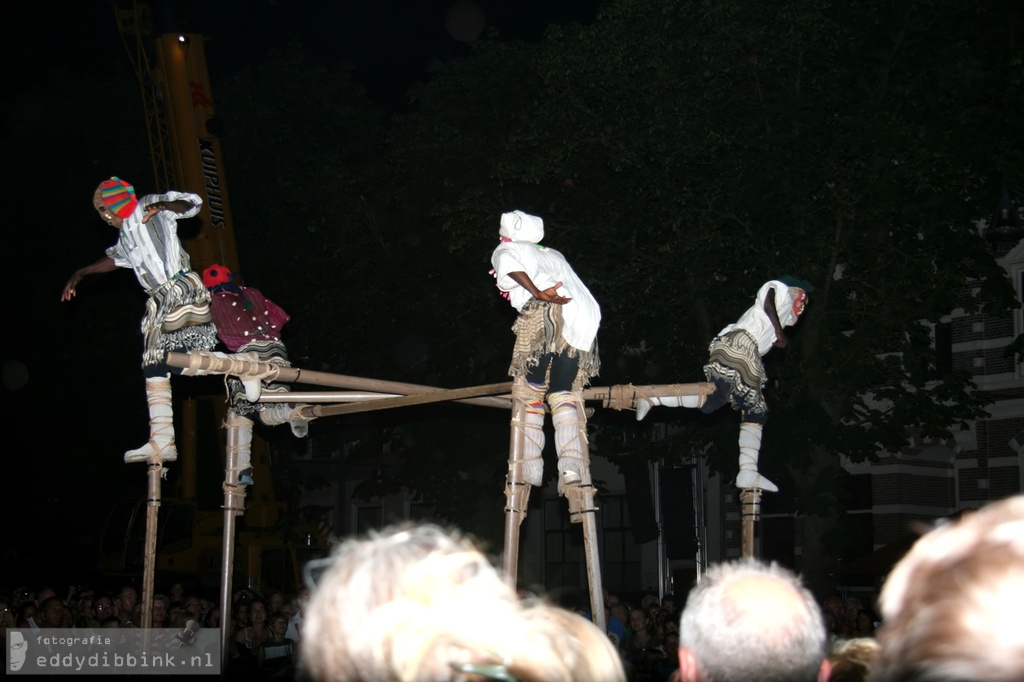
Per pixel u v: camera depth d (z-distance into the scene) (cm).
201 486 2528
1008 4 1678
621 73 1759
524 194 2116
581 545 2803
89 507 2823
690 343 1872
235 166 2583
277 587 2039
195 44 2120
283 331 2469
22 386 2678
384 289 2300
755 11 1681
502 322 2211
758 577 269
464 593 228
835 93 1706
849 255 1750
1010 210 1448
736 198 1700
